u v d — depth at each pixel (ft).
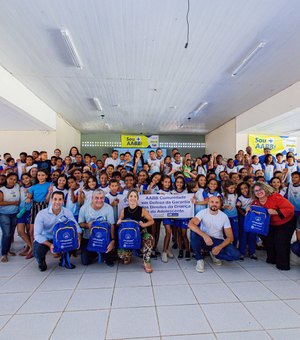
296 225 10.39
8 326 6.06
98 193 9.87
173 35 10.92
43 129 24.49
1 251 11.10
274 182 12.49
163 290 7.91
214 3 8.86
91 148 36.52
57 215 9.66
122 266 9.93
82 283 8.39
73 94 19.03
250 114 23.29
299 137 27.96
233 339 5.62
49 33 10.84
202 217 9.87
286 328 6.02
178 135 37.73
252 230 9.84
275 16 9.59
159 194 11.27
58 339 5.61
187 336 5.72
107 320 6.31
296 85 16.65
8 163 18.13
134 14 9.50
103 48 12.04
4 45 11.85
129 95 19.25
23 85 17.02
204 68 14.30
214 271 9.47
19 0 8.82
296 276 9.05
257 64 13.79
